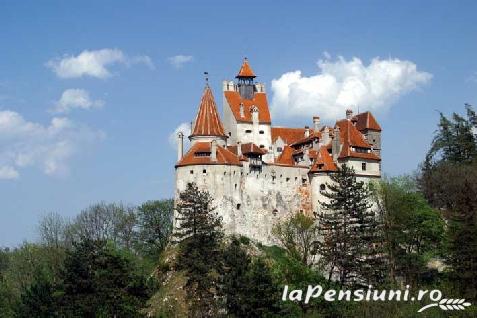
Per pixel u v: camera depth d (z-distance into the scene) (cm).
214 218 12394
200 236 11294
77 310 10025
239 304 9331
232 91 15525
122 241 16250
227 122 15250
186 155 13650
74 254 10606
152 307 11644
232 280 9594
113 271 10356
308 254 13400
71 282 10338
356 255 11569
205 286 10806
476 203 11206
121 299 10231
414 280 11475
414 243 12394
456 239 10544
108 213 16412
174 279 12362
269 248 13475
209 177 13300
